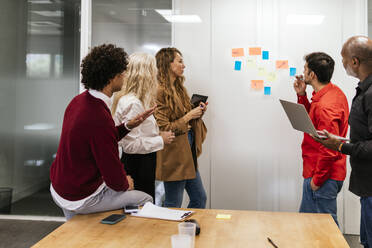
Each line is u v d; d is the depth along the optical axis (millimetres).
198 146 2902
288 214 1752
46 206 3689
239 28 3387
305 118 2053
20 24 3693
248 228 1561
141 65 2184
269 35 3342
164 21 3520
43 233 3289
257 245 1386
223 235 1483
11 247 2953
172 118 2662
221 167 3449
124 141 2127
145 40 3559
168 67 2713
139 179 2219
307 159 2498
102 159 1651
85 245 1385
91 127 1644
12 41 3705
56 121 3689
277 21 3330
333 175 2371
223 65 3418
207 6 3422
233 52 3398
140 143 2105
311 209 2463
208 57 3434
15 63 3705
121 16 3594
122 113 2109
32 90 3697
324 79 2430
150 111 1917
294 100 3334
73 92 3664
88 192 1728
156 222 1629
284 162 3365
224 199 3455
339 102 2338
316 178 2344
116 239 1439
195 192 2939
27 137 3713
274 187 3385
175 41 3479
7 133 3729
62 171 1713
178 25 3469
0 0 3693
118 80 1813
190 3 3445
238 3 3381
